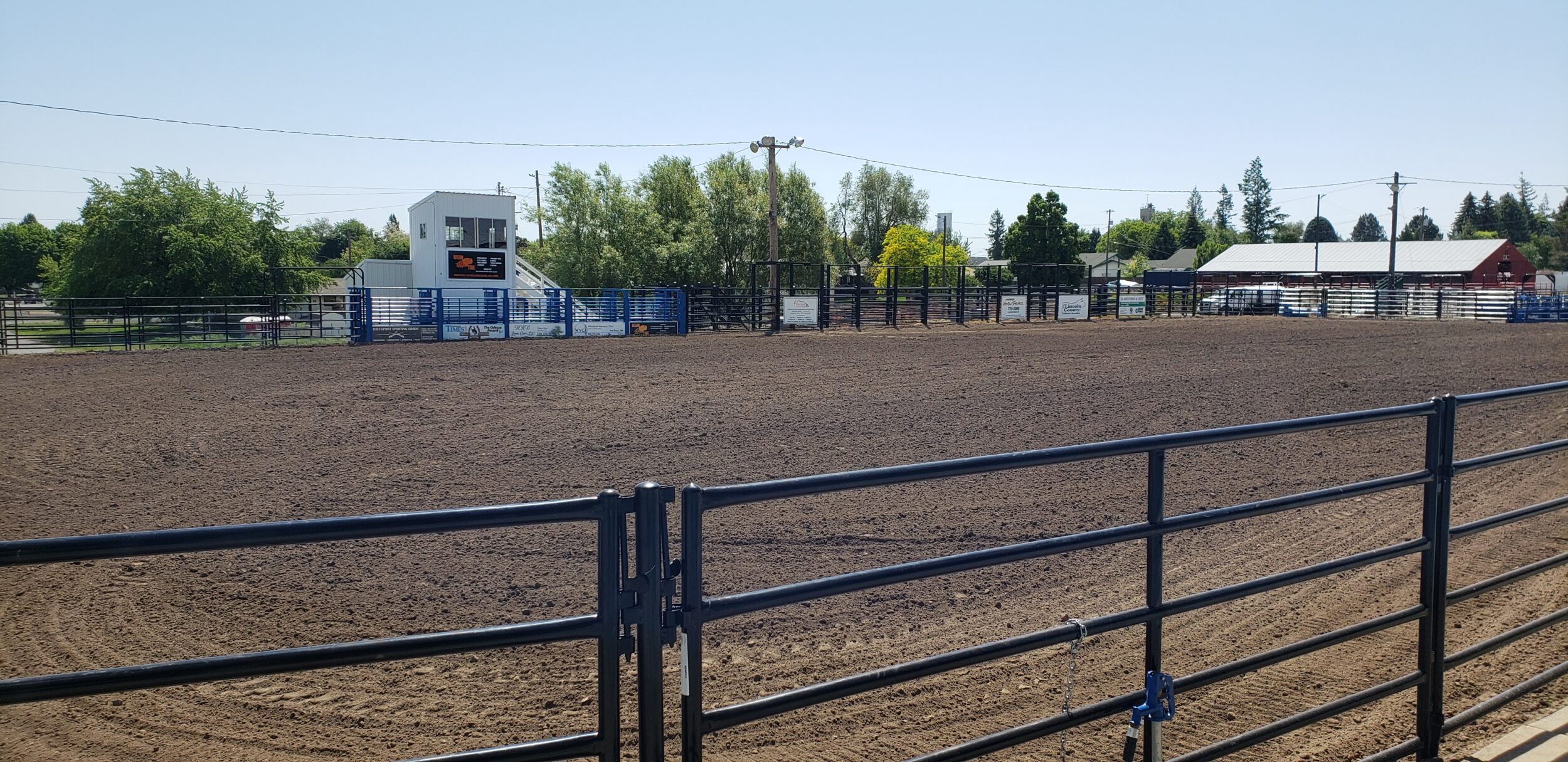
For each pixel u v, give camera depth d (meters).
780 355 28.25
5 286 101.44
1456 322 49.28
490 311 37.97
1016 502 9.97
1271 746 4.98
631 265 63.03
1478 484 10.86
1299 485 10.68
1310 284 82.94
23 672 5.84
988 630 6.52
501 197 47.88
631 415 16.20
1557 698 5.47
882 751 4.85
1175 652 6.18
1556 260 123.12
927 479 3.15
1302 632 6.50
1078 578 7.61
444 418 16.00
